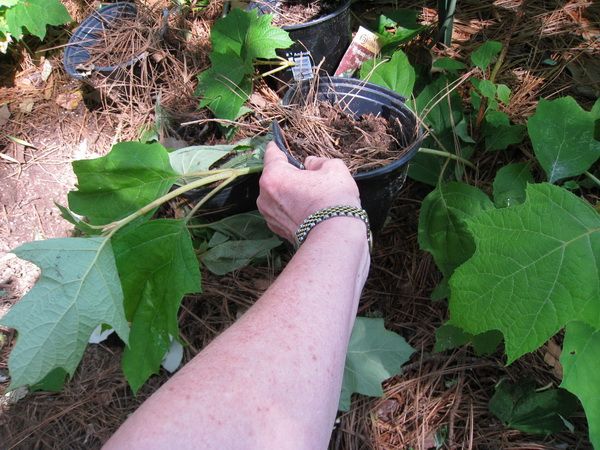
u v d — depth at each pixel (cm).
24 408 134
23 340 93
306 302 70
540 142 127
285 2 191
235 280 148
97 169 118
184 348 138
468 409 123
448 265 127
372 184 125
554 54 182
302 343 65
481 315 94
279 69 174
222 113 165
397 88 153
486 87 146
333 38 178
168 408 55
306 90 146
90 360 141
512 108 166
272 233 148
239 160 148
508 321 92
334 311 71
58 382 126
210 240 151
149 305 111
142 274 110
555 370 124
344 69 182
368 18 203
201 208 151
